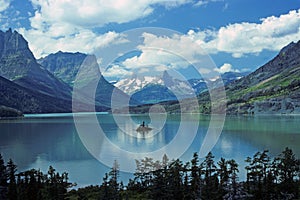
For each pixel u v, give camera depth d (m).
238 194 49.53
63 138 149.25
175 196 47.75
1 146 129.38
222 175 51.81
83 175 75.56
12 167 58.19
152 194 47.84
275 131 156.25
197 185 48.97
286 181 52.19
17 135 166.50
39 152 112.69
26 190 50.03
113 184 48.81
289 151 57.88
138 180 56.03
